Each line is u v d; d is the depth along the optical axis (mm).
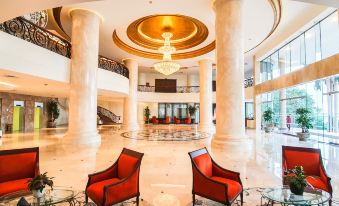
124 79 12703
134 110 15742
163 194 3840
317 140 10734
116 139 10875
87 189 3281
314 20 10273
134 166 3428
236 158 6422
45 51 7043
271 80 14758
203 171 3604
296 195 2957
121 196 3143
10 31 6109
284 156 3996
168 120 25297
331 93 11203
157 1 8102
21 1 3354
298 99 14008
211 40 12703
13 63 5930
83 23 8375
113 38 11898
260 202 3506
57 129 16094
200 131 15195
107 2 8047
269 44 14719
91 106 8383
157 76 26672
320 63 9930
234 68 7270
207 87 15469
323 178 3477
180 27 11586
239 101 7293
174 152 7520
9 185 3334
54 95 15805
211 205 3393
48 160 6137
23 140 10102
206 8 8727
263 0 7898
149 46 14172
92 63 8469
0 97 13430
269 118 15008
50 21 10617
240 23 7371
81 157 6527
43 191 2871
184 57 15352
